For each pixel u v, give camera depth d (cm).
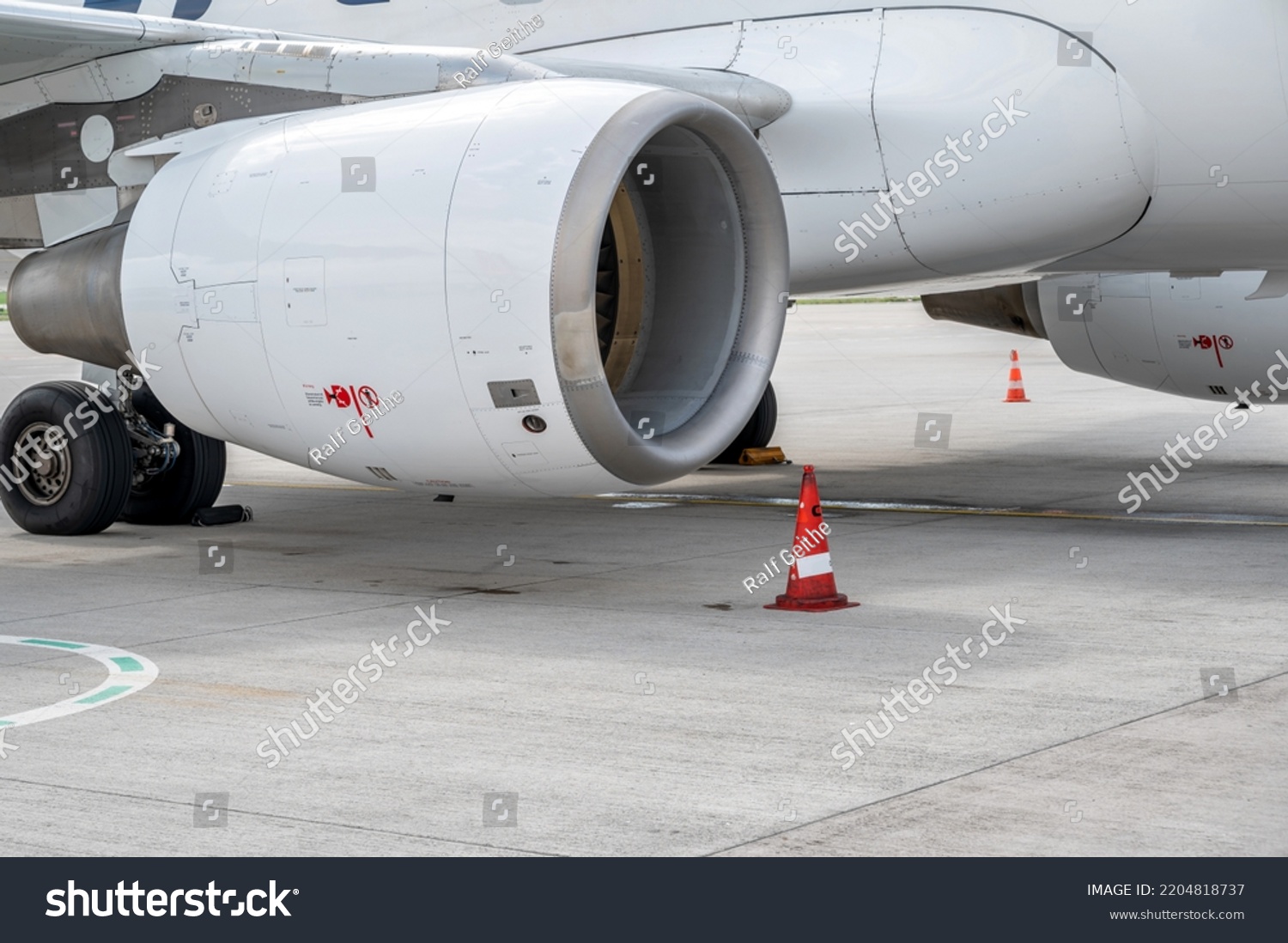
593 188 1575
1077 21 1981
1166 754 1086
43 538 2309
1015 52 2006
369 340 1680
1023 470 2972
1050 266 2327
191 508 2402
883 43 2081
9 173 2186
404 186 1662
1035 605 1642
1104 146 1984
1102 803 981
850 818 966
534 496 1752
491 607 1689
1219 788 1006
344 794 1030
